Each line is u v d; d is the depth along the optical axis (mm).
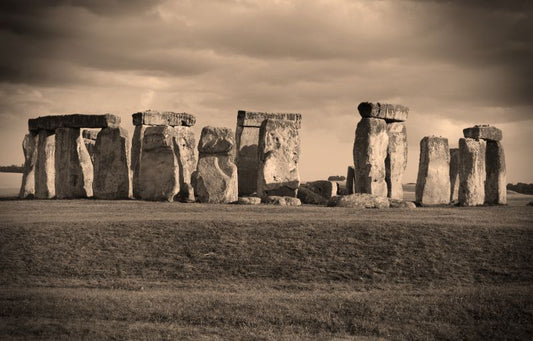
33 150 39562
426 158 35125
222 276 21641
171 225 24844
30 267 22188
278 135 35875
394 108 35219
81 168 37719
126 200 34250
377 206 31062
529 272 21344
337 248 22938
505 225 24812
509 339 17281
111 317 18312
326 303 18922
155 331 17484
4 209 30078
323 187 37094
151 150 34406
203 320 18188
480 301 18906
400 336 17406
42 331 17469
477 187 34750
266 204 31875
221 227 24484
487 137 35438
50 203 32500
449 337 17359
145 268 22156
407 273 21531
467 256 22391
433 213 28562
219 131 34062
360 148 34281
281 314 18391
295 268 21922
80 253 22969
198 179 33406
